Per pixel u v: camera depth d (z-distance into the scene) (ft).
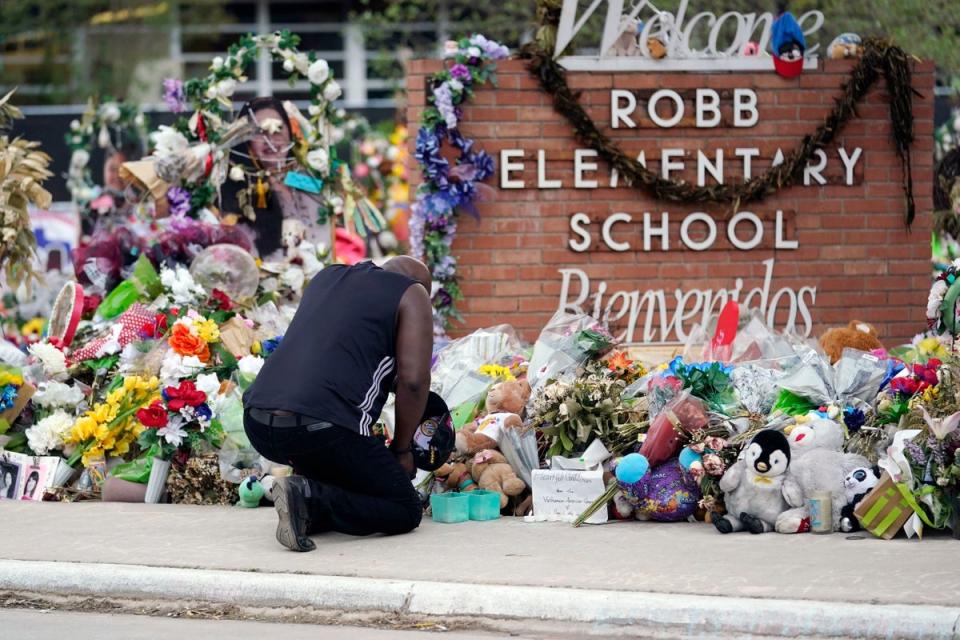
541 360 78.18
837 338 85.15
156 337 84.48
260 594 54.75
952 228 126.72
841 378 71.87
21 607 56.18
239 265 91.15
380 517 62.90
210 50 339.77
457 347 84.79
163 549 61.00
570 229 106.63
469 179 103.86
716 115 107.14
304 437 60.54
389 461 62.64
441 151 105.70
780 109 107.55
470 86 105.91
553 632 50.96
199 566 57.31
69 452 79.61
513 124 106.42
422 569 56.18
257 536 64.23
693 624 49.73
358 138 193.16
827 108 107.96
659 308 107.14
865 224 108.47
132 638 50.49
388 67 285.02
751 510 64.28
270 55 109.50
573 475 68.64
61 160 177.78
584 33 178.29
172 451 76.33
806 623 48.80
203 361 80.33
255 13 357.82
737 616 49.39
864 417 68.49
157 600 55.98
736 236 107.65
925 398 66.13
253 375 77.41
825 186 108.17
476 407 76.38
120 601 56.24
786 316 108.06
